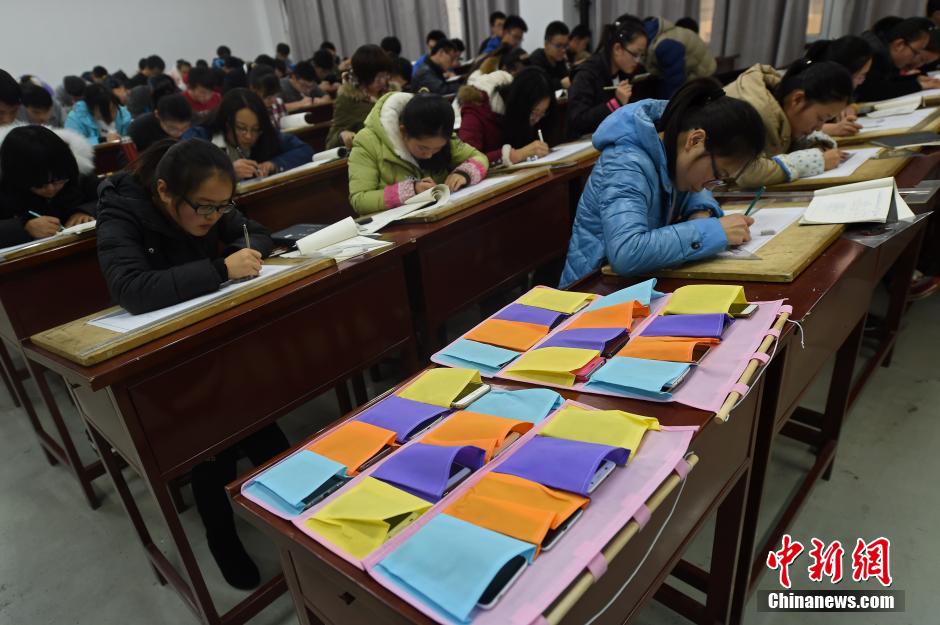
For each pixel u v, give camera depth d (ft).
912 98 7.82
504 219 5.39
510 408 2.25
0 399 7.74
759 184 4.94
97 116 14.20
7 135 5.21
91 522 5.32
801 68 5.52
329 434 2.29
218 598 4.28
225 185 3.46
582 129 9.15
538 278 6.89
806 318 2.77
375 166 5.96
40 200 5.60
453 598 1.39
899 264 5.65
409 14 22.25
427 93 5.72
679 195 4.18
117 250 3.55
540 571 1.49
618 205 3.69
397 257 4.22
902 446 5.06
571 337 2.70
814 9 14.20
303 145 8.32
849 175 4.70
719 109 3.35
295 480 2.00
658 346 2.43
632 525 1.62
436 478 1.84
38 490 5.85
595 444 1.87
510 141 7.50
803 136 5.59
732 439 2.55
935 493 4.53
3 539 5.19
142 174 3.78
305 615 2.35
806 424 5.13
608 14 17.02
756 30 14.92
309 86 18.04
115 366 2.72
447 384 2.49
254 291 3.42
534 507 1.65
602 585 1.76
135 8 25.08
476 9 19.84
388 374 7.17
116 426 3.15
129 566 4.77
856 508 4.48
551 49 13.41
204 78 12.89
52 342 3.13
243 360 3.34
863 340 6.55
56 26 23.25
